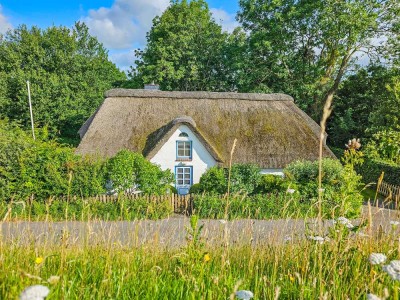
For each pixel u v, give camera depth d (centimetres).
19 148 1352
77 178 1359
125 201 1164
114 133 1711
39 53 3269
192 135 1661
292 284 318
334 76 2650
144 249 400
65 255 344
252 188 1432
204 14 3334
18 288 255
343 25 2189
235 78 2831
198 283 294
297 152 1703
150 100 1888
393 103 2153
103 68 3903
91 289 294
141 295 287
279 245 417
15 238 408
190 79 2938
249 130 1772
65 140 3041
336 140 2830
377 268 316
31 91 2997
